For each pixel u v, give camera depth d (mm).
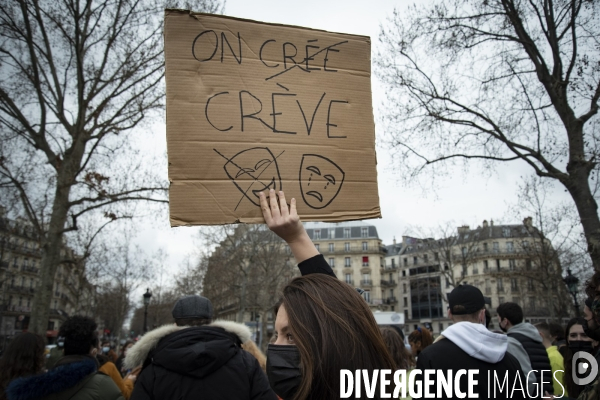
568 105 10180
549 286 29203
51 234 13938
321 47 3055
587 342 4227
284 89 2910
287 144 2812
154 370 2512
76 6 13805
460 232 43250
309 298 1736
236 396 2486
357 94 3047
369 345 1695
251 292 46688
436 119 11859
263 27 2975
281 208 2520
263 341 42219
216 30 2879
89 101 14734
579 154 9891
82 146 14883
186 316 3055
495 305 66062
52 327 69250
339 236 85688
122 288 52562
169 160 2613
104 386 3148
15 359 3629
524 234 30297
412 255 83562
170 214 2545
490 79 11617
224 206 2609
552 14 10094
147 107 15016
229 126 2742
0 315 40875
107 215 15570
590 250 9438
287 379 1961
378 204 2896
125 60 15078
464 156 11586
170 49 2791
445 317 76625
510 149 10859
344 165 2883
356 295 1793
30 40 14086
